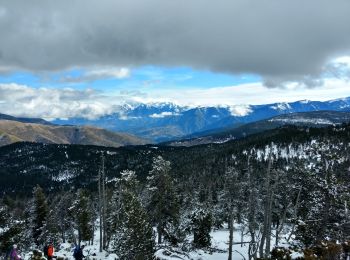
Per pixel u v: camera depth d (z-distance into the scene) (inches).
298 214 1606.8
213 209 2920.8
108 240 2126.0
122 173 2086.6
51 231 2359.7
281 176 1628.9
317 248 714.2
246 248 2172.7
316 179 1130.7
